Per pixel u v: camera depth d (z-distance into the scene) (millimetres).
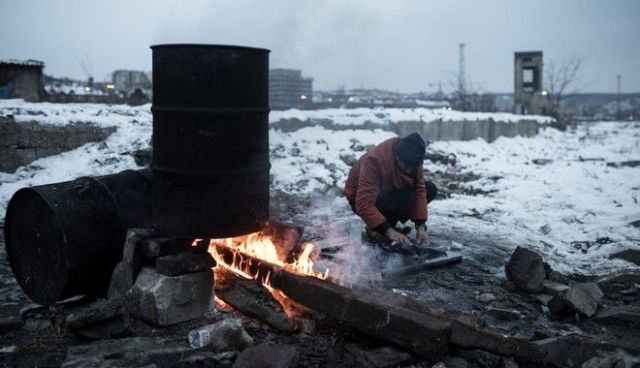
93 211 3688
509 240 6020
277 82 18062
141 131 9586
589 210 7645
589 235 6305
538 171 11398
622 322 3738
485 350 3045
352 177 5441
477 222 6863
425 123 14164
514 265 4371
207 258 3549
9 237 3959
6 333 3461
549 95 24953
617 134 22578
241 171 3391
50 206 3572
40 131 8414
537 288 4273
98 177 3889
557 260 5230
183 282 3445
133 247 3570
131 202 3867
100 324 3387
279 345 2982
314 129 12133
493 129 16422
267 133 3584
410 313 3049
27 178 7957
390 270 4586
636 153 15438
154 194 3504
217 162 3316
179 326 3428
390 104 27703
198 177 3309
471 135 15555
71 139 8805
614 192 9062
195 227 3355
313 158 10461
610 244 5691
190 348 3059
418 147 4797
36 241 3781
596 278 4762
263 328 3449
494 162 12828
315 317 3594
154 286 3369
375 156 4809
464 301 4148
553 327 3717
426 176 10484
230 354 3014
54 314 3734
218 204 3346
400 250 4996
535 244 5906
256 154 3473
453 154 12469
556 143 17859
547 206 7945
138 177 3990
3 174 7961
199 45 3230
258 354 2902
